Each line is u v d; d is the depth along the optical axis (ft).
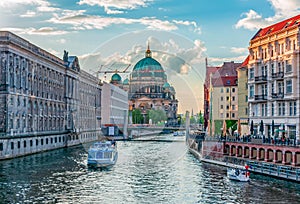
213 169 237.45
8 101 307.58
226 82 421.59
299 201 159.43
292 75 268.41
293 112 272.31
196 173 221.46
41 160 281.74
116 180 194.90
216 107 418.51
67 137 424.46
